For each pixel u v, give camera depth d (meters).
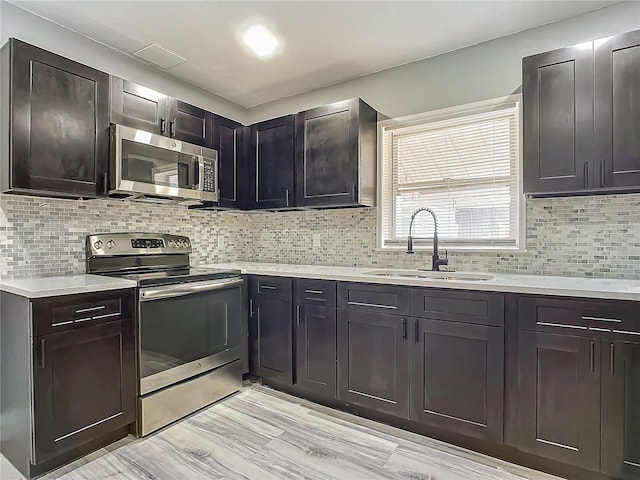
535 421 1.76
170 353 2.23
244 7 2.07
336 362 2.39
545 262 2.24
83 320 1.82
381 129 2.87
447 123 2.64
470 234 2.58
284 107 3.40
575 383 1.67
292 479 1.70
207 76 2.95
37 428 1.65
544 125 1.98
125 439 2.04
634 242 2.00
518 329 1.80
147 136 2.36
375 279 2.21
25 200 2.12
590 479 1.67
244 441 2.03
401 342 2.13
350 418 2.30
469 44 2.49
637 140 1.76
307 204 2.85
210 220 3.30
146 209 2.78
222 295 2.61
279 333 2.67
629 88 1.78
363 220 2.95
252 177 3.17
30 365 1.65
